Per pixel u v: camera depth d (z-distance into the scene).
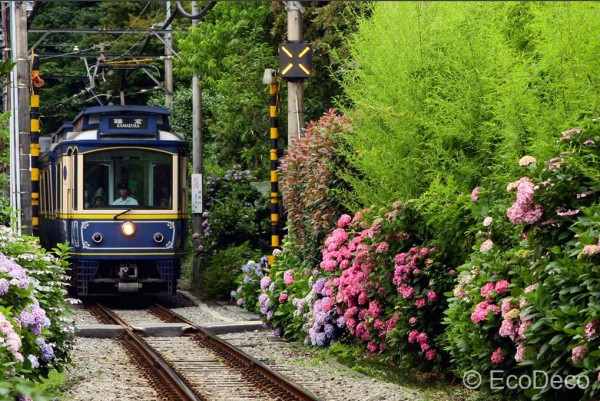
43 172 41.31
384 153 19.81
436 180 17.28
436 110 19.14
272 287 25.66
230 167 45.03
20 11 33.31
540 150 14.64
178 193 34.31
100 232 33.66
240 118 38.16
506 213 14.52
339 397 16.66
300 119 28.62
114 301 37.44
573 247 13.35
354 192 22.64
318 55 33.84
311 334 22.02
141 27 59.03
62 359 18.16
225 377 19.20
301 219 25.53
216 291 35.81
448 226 17.22
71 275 35.47
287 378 18.52
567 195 13.32
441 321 18.06
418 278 18.02
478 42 17.75
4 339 12.56
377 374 18.89
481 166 17.73
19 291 14.50
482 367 15.02
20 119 33.25
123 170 33.97
